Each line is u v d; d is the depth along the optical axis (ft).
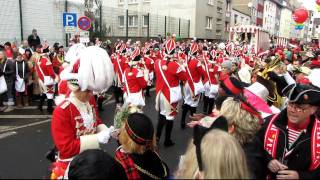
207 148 5.82
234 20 132.57
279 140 8.77
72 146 8.96
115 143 21.62
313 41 92.07
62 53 40.22
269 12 200.85
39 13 50.85
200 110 35.42
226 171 5.58
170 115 22.25
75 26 40.09
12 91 34.47
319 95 8.32
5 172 16.72
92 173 7.32
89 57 8.82
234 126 8.60
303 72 18.35
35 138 23.61
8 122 28.58
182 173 6.89
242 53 60.54
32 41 44.80
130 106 12.70
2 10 44.98
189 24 100.22
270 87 15.03
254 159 7.86
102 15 74.08
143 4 106.42
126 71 25.50
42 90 32.40
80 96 9.38
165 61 22.49
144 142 9.13
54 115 9.14
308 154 8.53
